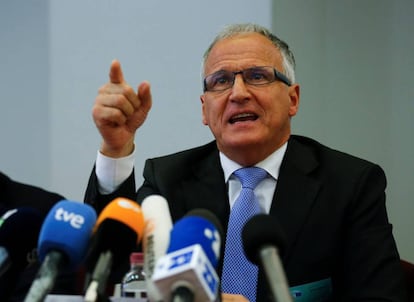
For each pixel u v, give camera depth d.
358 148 2.92
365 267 1.63
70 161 3.09
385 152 2.91
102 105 1.38
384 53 2.91
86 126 3.07
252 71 1.79
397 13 2.89
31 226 1.06
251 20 2.90
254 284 1.59
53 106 3.11
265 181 1.81
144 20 3.03
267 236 0.85
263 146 1.79
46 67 3.12
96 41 3.08
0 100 3.16
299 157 1.84
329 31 2.93
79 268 0.92
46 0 3.12
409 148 2.87
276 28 2.86
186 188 1.87
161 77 3.01
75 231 0.89
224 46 1.84
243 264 1.62
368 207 1.72
